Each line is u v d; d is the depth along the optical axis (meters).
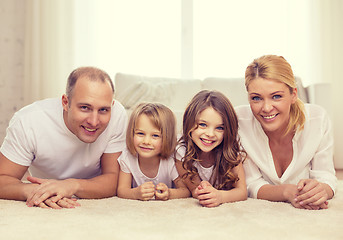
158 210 1.19
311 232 0.91
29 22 3.89
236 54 4.01
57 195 1.24
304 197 1.21
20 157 1.43
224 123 1.41
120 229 0.93
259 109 1.37
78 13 3.95
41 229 0.92
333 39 3.97
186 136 1.49
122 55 4.00
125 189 1.47
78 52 3.94
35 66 3.84
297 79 3.10
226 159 1.44
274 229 0.94
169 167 1.54
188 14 4.08
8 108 4.01
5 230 0.91
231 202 1.35
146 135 1.44
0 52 4.00
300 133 1.50
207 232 0.91
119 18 4.01
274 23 3.98
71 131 1.44
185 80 3.43
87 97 1.26
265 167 1.51
